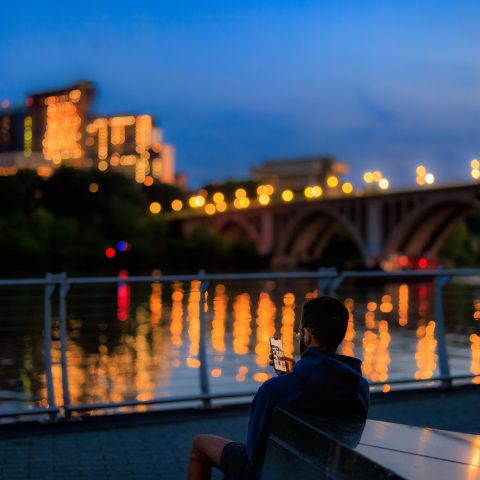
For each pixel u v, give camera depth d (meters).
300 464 2.48
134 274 83.31
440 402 7.09
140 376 10.25
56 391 10.27
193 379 10.99
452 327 11.23
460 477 2.19
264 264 102.00
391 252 86.69
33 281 6.27
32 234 82.94
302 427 2.51
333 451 2.29
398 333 10.88
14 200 96.94
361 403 3.00
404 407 6.87
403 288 12.69
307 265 102.75
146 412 6.47
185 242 96.50
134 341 9.93
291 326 11.70
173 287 9.62
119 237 93.94
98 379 10.34
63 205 96.25
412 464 2.30
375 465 2.08
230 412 6.68
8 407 8.12
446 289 14.19
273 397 2.97
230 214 114.06
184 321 9.73
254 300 13.26
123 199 101.06
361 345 9.23
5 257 77.50
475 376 7.65
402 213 86.56
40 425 6.06
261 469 2.89
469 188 74.94
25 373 8.39
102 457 5.23
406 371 10.91
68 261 81.50
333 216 95.31
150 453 5.35
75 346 10.54
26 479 4.70
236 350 13.32
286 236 104.44
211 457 3.28
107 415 6.32
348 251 120.31
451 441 2.57
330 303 3.13
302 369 3.00
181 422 6.30
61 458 5.20
